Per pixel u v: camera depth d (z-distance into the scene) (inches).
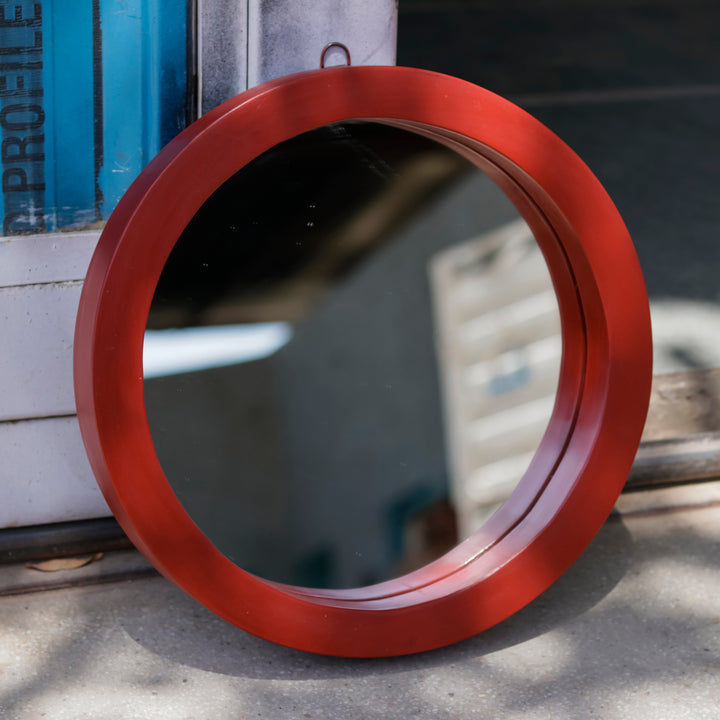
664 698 69.4
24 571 80.7
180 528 65.9
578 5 359.6
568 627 77.0
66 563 81.7
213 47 73.0
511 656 73.7
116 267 61.3
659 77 259.9
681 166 189.3
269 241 106.5
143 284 62.6
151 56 72.5
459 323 116.6
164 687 69.2
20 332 76.1
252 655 72.9
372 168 107.8
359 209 109.8
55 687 68.8
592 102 234.1
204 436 104.5
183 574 66.5
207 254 103.7
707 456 96.3
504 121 69.1
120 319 62.2
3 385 77.0
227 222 103.7
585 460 76.2
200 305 104.6
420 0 370.3
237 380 107.1
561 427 79.2
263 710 67.4
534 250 117.0
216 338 105.7
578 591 81.3
